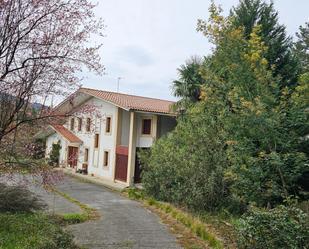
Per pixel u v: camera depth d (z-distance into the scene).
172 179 16.36
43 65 7.09
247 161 11.60
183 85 19.91
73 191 20.23
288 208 8.03
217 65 14.38
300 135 12.23
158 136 25.88
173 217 12.69
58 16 6.94
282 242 7.28
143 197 18.02
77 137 30.06
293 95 11.55
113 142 26.39
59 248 7.37
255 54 12.01
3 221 8.63
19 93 7.11
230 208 12.75
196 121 14.68
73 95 7.77
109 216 12.84
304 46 30.67
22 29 6.86
